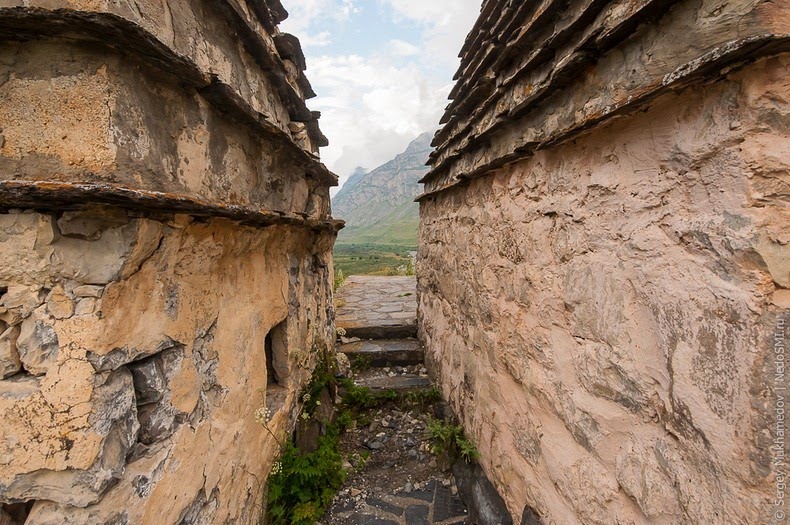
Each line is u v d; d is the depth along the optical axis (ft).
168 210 3.85
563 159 5.63
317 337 11.82
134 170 3.63
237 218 5.14
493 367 8.45
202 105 4.86
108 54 3.39
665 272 3.81
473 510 8.50
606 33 4.00
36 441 3.30
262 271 7.27
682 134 3.56
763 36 2.61
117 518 3.57
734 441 3.10
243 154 6.12
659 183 3.86
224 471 5.72
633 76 4.00
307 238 10.40
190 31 4.63
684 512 3.62
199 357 5.08
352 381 13.48
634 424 4.30
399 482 9.87
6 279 3.24
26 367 3.29
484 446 8.88
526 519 6.75
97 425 3.42
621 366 4.47
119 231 3.48
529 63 5.86
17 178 3.33
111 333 3.51
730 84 3.08
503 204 7.88
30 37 3.21
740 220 3.03
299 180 9.31
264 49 6.55
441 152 13.06
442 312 13.24
